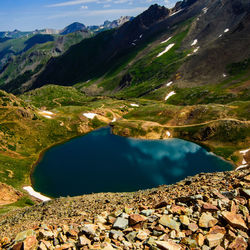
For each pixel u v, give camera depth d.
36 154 100.50
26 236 8.96
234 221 7.90
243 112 110.62
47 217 21.06
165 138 114.94
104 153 99.75
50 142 113.06
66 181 75.06
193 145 103.75
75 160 93.06
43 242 8.41
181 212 9.42
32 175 80.94
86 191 68.06
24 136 108.00
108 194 31.41
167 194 15.48
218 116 114.25
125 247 7.80
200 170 78.75
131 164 86.06
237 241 7.12
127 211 11.07
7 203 54.53
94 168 84.00
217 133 102.94
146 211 10.17
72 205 24.61
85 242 8.34
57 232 9.51
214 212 8.93
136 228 9.02
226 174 15.59
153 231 8.47
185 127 117.06
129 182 71.94
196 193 12.41
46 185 73.31
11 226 21.52
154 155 94.62
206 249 7.20
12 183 72.56
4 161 84.19
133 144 109.88
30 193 68.44
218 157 88.94
